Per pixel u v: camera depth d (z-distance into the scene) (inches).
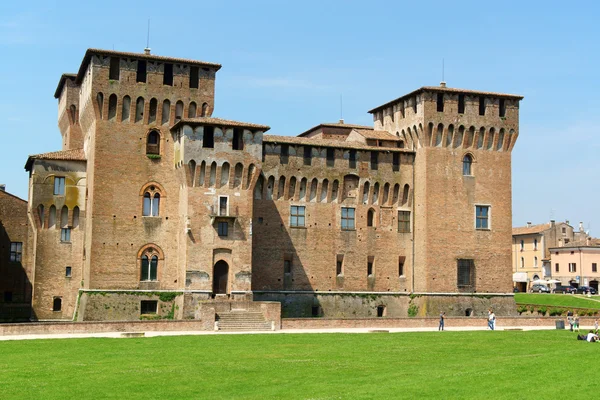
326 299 3567.9
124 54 3299.7
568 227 6387.8
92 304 3191.4
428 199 3649.1
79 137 3818.9
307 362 1951.3
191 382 1641.2
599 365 1729.8
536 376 1611.7
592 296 4817.9
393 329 3100.4
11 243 3654.0
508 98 3831.2
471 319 3280.0
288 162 3558.1
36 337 2534.5
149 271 3302.2
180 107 3390.7
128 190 3297.2
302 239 3565.5
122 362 1932.8
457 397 1421.0
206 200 3230.8
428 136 3678.6
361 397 1433.3
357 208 3676.2
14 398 1465.3
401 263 3732.8
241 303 3061.0
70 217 3462.1
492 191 3764.8
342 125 4249.5
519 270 6569.9
